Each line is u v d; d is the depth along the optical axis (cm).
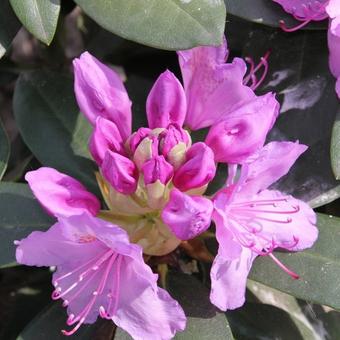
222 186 24
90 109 21
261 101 20
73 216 19
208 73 22
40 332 23
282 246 21
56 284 20
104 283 20
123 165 20
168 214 19
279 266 22
